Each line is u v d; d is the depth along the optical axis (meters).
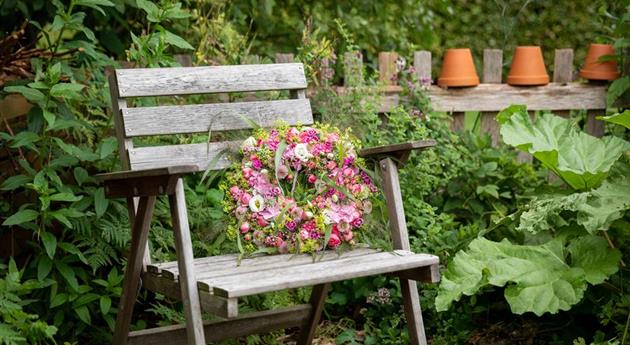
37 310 3.46
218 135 3.89
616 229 3.47
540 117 3.88
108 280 3.40
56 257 3.50
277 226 2.97
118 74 3.03
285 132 3.12
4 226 3.56
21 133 3.34
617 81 4.57
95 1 3.45
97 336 3.51
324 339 3.69
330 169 3.09
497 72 4.77
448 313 3.66
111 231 3.40
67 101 3.73
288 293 3.74
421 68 4.66
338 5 5.15
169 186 2.60
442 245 3.82
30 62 3.73
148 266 2.92
